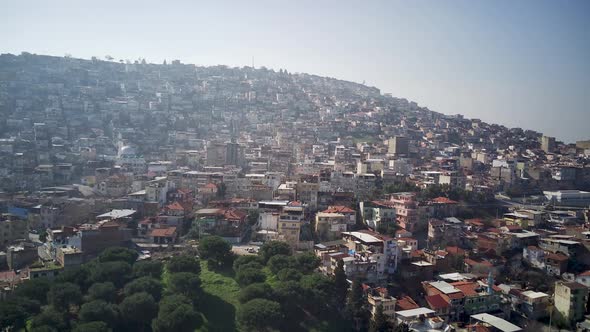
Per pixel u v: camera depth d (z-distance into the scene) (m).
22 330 143.00
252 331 152.12
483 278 195.25
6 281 174.62
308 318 167.38
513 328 156.00
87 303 152.25
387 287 185.75
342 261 176.38
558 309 176.25
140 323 157.50
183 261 184.00
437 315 167.25
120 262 178.38
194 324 150.12
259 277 175.12
